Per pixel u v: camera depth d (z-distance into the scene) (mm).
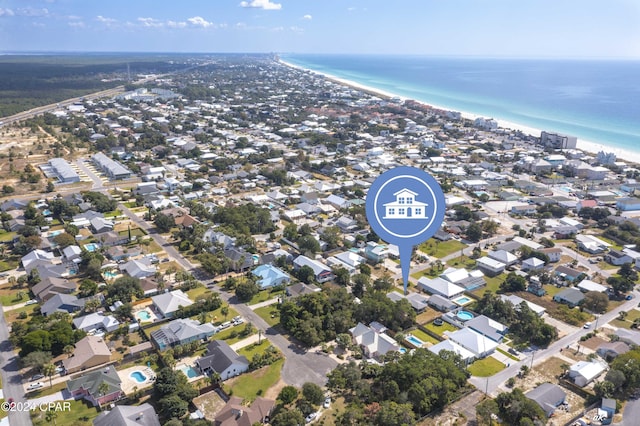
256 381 107750
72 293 145125
